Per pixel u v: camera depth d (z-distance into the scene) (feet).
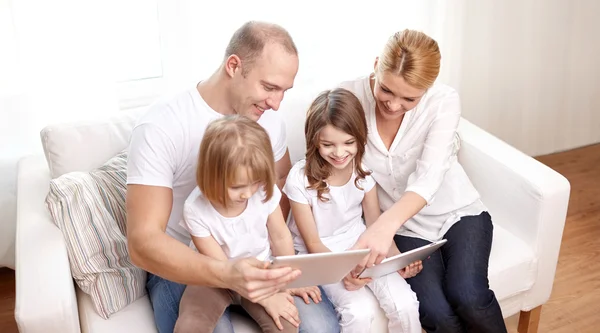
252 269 4.71
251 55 5.25
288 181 6.10
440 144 6.26
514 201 6.71
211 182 5.08
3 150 7.71
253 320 5.69
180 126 5.45
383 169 6.56
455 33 9.37
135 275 5.80
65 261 5.40
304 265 4.85
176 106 5.51
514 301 6.78
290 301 5.44
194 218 5.35
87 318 5.61
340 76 8.84
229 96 5.50
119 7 7.57
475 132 7.32
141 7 7.70
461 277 5.97
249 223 5.49
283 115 6.89
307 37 8.39
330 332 5.49
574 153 11.37
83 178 5.93
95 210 5.77
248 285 4.71
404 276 6.01
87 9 7.36
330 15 8.36
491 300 5.90
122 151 6.42
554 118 11.13
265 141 5.15
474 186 7.20
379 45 8.83
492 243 6.64
